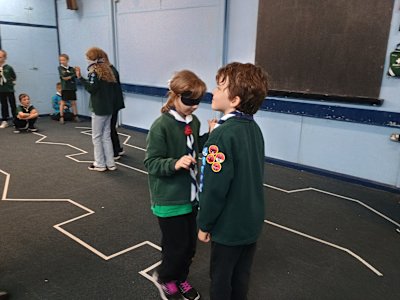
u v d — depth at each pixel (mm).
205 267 2029
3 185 3230
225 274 1264
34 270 1959
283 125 4043
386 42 3145
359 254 2221
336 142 3662
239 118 1173
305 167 3920
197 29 4582
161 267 1687
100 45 6082
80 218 2611
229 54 4367
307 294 1820
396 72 3080
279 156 4164
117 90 3869
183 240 1582
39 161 3982
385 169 3393
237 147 1146
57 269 1975
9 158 4070
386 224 2652
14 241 2260
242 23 4145
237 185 1181
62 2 6590
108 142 3646
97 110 3445
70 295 1762
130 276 1928
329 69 3531
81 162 3982
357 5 3229
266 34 3926
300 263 2104
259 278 1943
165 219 1538
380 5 3109
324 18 3451
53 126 5957
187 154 1532
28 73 6625
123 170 3748
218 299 1269
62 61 6152
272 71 3979
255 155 1218
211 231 1252
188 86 1424
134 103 5781
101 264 2033
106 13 5777
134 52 5547
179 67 4945
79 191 3137
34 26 6555
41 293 1771
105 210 2762
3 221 2529
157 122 1502
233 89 1145
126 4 5453
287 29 3738
